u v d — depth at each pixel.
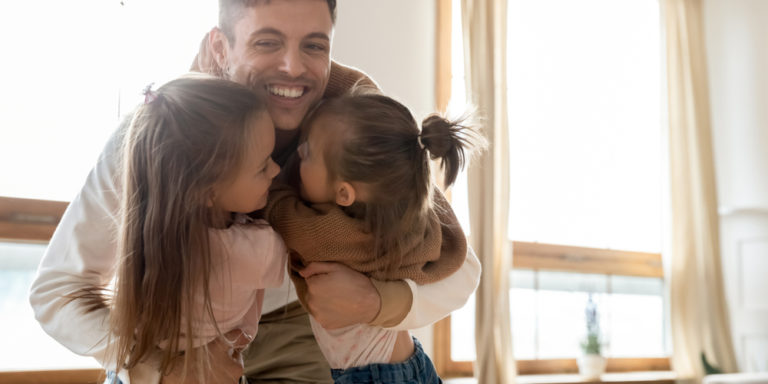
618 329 5.36
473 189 4.18
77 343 1.28
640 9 5.81
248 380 1.77
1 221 2.79
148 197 1.26
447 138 1.53
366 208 1.47
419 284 1.55
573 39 5.35
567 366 4.94
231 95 1.31
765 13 5.89
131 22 3.20
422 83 4.19
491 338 4.11
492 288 4.14
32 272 2.88
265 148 1.34
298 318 1.80
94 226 1.34
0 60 2.90
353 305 1.41
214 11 3.41
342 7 3.85
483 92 4.26
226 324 1.37
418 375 1.60
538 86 5.13
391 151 1.46
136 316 1.23
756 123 5.89
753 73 5.93
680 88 5.64
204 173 1.26
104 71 3.12
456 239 1.68
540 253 4.91
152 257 1.23
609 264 5.30
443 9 4.30
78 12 3.07
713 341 5.61
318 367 1.80
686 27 5.79
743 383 4.41
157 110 1.28
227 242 1.32
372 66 3.96
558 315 5.00
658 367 5.49
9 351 2.81
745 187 5.91
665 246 5.51
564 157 5.24
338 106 1.49
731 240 5.80
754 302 5.65
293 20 1.54
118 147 1.38
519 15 5.05
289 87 1.58
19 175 2.92
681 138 5.59
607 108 5.54
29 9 2.96
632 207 5.63
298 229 1.43
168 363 1.24
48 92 2.99
